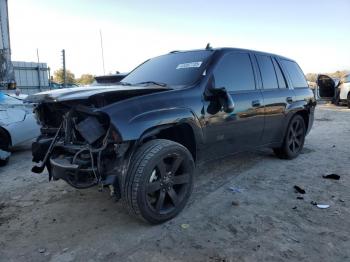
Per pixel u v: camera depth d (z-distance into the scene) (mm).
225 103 3965
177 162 3660
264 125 5156
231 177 5133
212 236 3332
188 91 3900
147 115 3387
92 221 3711
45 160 3727
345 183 4855
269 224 3572
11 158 6727
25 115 6699
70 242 3283
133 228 3523
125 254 3051
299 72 6539
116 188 3346
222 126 4281
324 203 4125
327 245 3146
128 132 3195
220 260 2932
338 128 10133
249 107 4723
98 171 3293
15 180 5227
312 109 6590
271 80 5477
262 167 5656
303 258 2945
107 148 3301
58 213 3939
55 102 3582
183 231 3439
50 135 4043
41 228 3588
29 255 3078
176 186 3799
